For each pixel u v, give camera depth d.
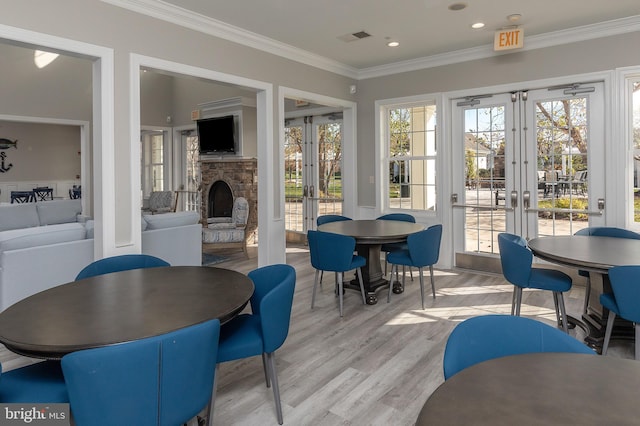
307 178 7.38
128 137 3.57
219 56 4.30
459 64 5.34
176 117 9.33
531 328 1.47
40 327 1.61
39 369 1.82
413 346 3.16
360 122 6.34
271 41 4.75
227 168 7.94
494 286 4.78
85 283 2.27
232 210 7.54
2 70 7.29
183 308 1.84
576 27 4.41
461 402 1.02
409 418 2.23
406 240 4.03
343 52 5.28
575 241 3.33
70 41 3.20
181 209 9.48
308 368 2.82
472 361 1.41
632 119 4.35
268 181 4.92
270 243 4.97
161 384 1.38
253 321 2.35
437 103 5.54
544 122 4.88
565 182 4.78
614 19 4.20
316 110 7.00
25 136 10.30
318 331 3.48
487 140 5.29
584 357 1.29
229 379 2.69
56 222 6.41
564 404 1.01
